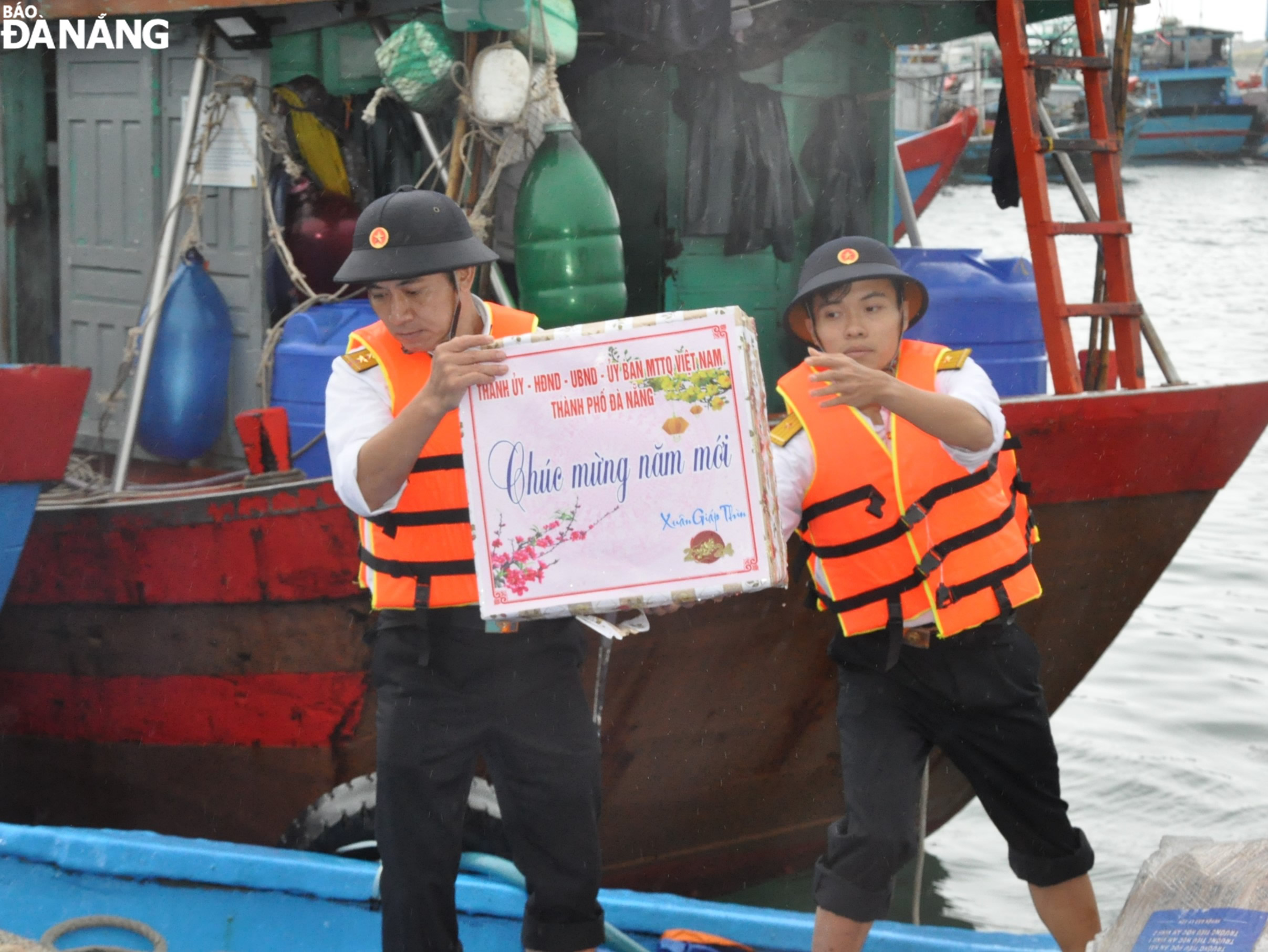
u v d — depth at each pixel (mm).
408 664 2732
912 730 2951
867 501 2885
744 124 5957
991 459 2947
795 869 5441
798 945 3391
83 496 5012
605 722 4645
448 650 2719
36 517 4594
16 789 5113
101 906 3566
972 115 11906
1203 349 16797
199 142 5598
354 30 5473
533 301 4797
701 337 2500
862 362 2865
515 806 2795
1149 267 25484
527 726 2734
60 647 4770
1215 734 6230
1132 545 4965
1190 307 20453
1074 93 28969
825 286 2789
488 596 2588
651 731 4738
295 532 4332
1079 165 33062
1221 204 39406
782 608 4652
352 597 4348
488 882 3527
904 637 2895
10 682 4906
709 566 2523
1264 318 19188
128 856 3600
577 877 2826
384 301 2654
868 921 2840
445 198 2688
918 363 2922
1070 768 5891
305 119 5621
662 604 2566
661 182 6031
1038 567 4855
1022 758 2926
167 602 4555
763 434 2566
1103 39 5535
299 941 3473
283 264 5637
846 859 2859
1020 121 5242
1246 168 50750
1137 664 7121
